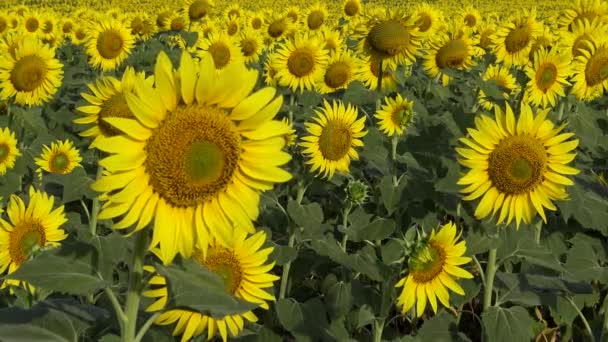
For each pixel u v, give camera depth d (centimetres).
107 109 123
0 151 185
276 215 174
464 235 156
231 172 72
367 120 230
